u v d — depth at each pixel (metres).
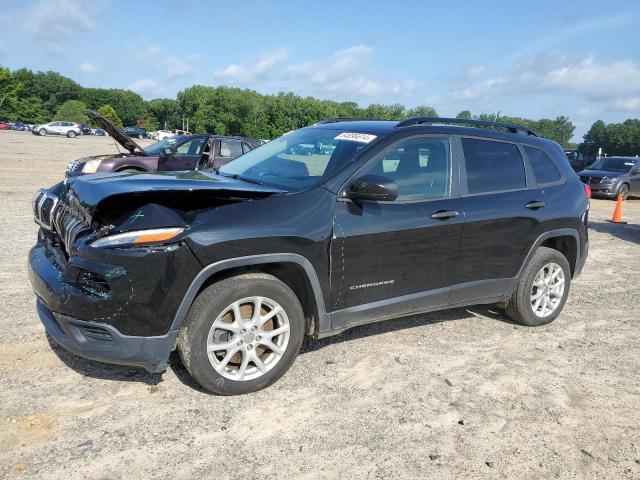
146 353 3.27
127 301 3.15
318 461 3.02
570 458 3.20
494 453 3.20
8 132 65.81
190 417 3.35
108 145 41.03
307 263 3.67
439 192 4.39
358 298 3.99
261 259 3.48
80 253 3.26
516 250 4.89
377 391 3.83
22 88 111.81
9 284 5.59
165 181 3.71
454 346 4.70
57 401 3.42
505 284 4.92
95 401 3.45
